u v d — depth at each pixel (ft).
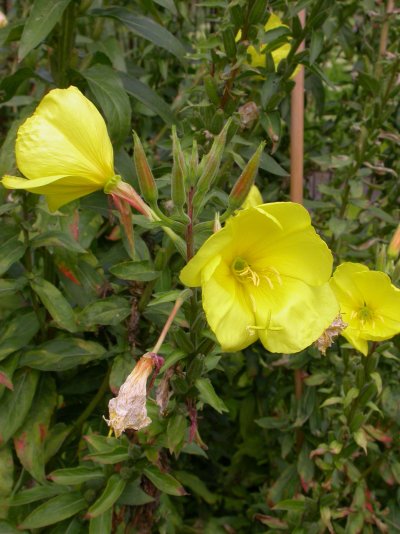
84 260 1.12
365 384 1.02
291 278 0.72
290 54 1.16
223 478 1.61
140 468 0.95
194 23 1.78
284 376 1.46
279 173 1.17
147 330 1.09
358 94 1.73
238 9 1.04
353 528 1.14
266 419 1.36
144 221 0.77
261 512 1.44
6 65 1.62
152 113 1.41
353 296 0.95
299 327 0.70
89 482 1.01
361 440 1.03
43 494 1.03
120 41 1.81
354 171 1.39
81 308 1.12
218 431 1.60
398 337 1.18
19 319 1.06
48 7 0.99
